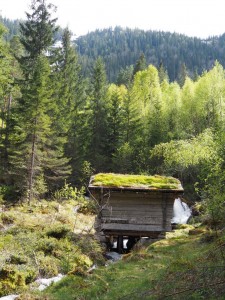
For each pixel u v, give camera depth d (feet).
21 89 100.17
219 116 122.52
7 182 103.86
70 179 126.82
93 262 45.75
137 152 129.70
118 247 56.75
